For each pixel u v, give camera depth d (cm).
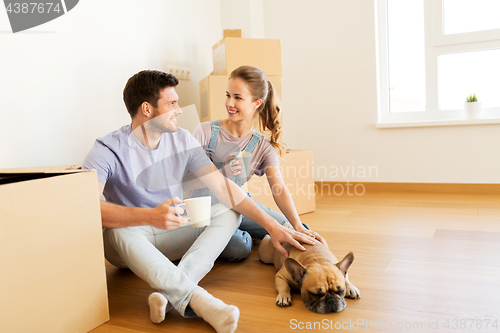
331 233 191
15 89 164
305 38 318
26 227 88
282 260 130
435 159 285
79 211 100
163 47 248
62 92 184
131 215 113
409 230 189
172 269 107
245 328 99
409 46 301
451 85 291
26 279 88
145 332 100
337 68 309
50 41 178
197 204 113
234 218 131
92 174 103
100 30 204
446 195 275
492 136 268
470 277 127
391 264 143
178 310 103
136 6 227
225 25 312
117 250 115
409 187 294
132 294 127
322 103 316
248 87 146
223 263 154
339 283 104
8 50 161
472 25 280
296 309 109
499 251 151
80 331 100
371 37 296
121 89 217
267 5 327
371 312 105
